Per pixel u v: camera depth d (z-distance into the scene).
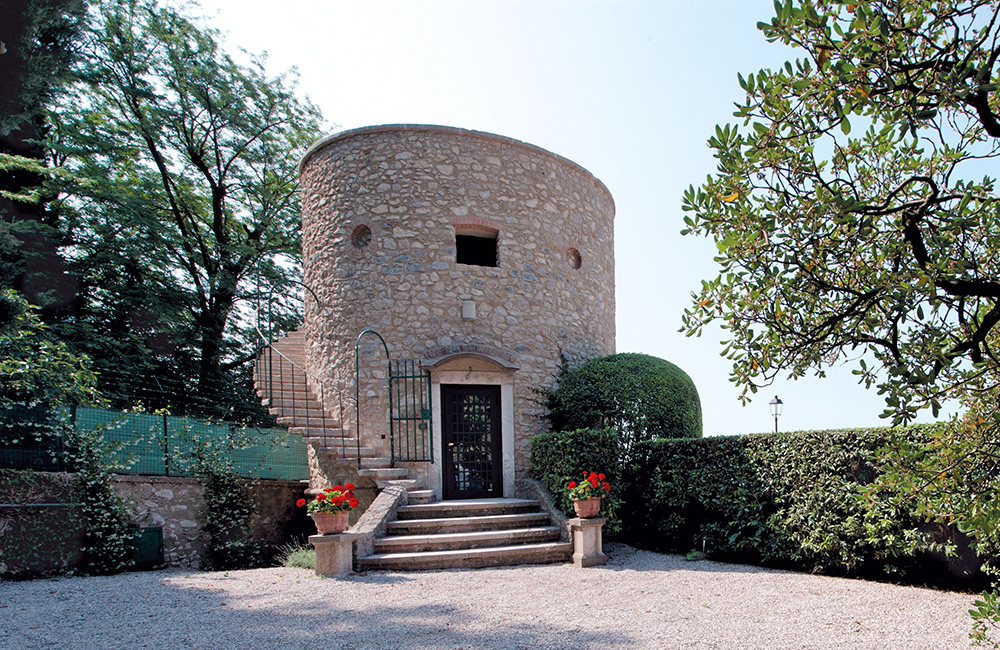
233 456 10.62
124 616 5.52
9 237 11.29
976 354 2.81
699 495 8.52
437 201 10.52
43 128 13.50
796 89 2.91
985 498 2.89
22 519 7.62
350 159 10.82
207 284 17.19
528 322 10.84
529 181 11.23
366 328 10.30
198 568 9.39
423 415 9.55
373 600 6.06
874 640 4.61
